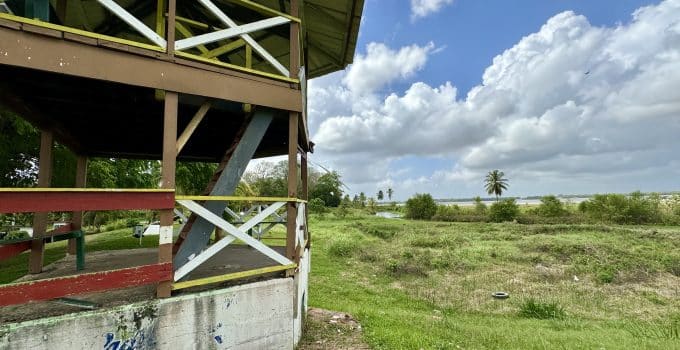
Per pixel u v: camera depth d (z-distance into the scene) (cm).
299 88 332
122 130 486
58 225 583
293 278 323
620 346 493
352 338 433
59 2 350
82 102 344
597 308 835
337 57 581
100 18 475
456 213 3741
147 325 235
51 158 400
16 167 830
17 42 213
